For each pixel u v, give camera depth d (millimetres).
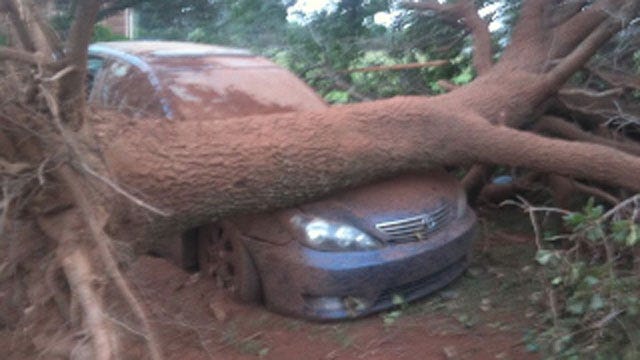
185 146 4344
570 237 4207
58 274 3371
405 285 4848
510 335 4527
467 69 7578
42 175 3328
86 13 3305
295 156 4598
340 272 4508
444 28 7504
